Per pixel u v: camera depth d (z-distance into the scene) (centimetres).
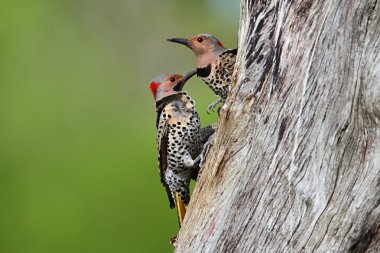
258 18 995
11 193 2069
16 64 2248
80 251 1945
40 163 2095
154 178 1952
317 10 930
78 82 2327
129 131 2102
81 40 2470
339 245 909
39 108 2189
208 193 1005
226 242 978
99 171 1984
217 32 2658
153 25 2606
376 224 897
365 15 883
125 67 2498
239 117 980
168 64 2555
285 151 939
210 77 1219
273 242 949
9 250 2038
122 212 1931
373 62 879
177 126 1248
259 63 980
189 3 2672
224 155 989
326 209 914
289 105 938
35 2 2334
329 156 911
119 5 2584
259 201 956
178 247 1036
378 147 886
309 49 928
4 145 2125
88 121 2211
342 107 902
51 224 1995
